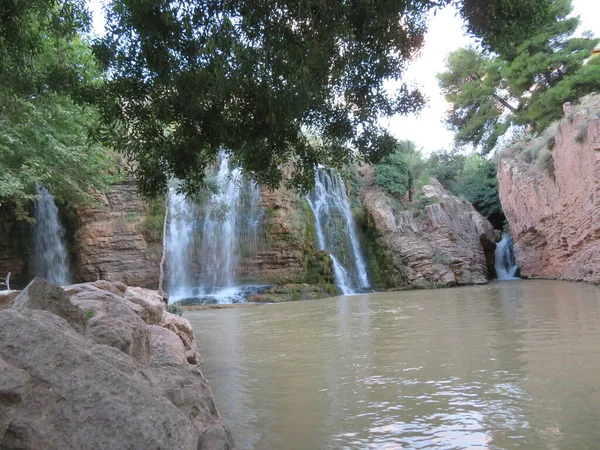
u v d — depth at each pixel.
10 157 17.89
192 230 30.81
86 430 2.69
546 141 30.33
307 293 28.23
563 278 28.05
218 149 6.88
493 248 37.56
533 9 4.98
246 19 5.09
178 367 4.46
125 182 28.81
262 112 5.75
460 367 8.05
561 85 31.95
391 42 5.79
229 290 28.86
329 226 34.03
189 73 5.34
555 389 6.45
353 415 5.93
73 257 29.61
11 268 29.30
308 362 9.17
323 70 5.70
